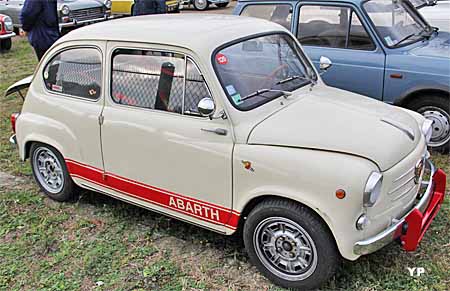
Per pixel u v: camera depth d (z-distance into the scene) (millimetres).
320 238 3154
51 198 4840
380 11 5715
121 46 3873
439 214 4223
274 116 3479
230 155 3357
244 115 3414
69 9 12391
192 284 3539
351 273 3523
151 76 3754
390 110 3723
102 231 4266
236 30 3844
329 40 5844
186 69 3555
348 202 2969
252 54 3793
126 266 3773
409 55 5391
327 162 3045
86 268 3764
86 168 4332
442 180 3705
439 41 5812
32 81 4684
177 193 3752
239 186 3377
